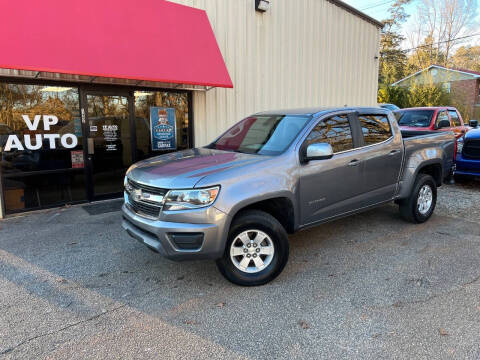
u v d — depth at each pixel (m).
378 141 4.78
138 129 7.42
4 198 5.98
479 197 7.25
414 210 5.36
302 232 5.23
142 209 3.54
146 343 2.71
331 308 3.18
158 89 7.59
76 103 6.59
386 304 3.24
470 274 3.82
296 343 2.71
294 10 9.94
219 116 8.64
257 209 3.69
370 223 5.61
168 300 3.34
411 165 5.20
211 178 3.26
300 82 10.46
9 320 3.01
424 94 27.20
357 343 2.69
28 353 2.59
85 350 2.63
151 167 3.77
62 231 5.25
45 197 6.43
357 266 4.05
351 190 4.40
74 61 5.45
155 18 6.71
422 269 3.96
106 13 6.10
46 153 6.36
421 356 2.54
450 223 5.59
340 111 4.48
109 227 5.43
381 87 28.69
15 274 3.88
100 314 3.11
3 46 4.92
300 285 3.61
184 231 3.17
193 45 7.04
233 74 8.76
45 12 5.47
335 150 4.26
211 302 3.30
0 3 5.13
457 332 2.81
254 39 9.09
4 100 5.88
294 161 3.81
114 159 7.15
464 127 11.46
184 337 2.79
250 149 4.23
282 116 4.60
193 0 7.70
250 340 2.74
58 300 3.34
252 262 3.61
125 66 5.95
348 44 11.88
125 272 3.92
